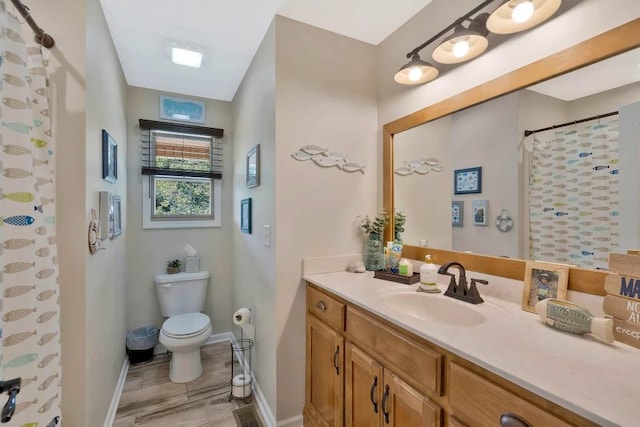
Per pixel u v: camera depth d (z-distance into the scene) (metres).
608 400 0.58
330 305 1.46
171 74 2.33
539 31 1.11
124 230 2.30
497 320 1.01
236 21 1.70
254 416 1.81
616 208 0.94
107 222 1.58
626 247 0.92
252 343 2.11
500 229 1.26
